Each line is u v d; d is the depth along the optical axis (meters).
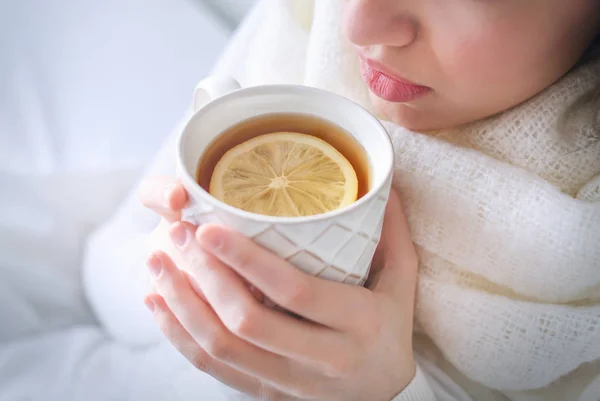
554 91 0.36
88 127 0.68
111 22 0.83
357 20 0.31
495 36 0.31
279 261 0.28
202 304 0.32
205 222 0.28
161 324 0.35
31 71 0.75
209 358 0.35
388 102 0.36
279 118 0.31
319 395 0.34
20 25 0.81
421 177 0.36
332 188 0.29
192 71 0.77
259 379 0.35
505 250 0.35
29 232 0.54
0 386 0.45
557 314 0.36
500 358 0.37
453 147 0.36
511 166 0.36
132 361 0.48
